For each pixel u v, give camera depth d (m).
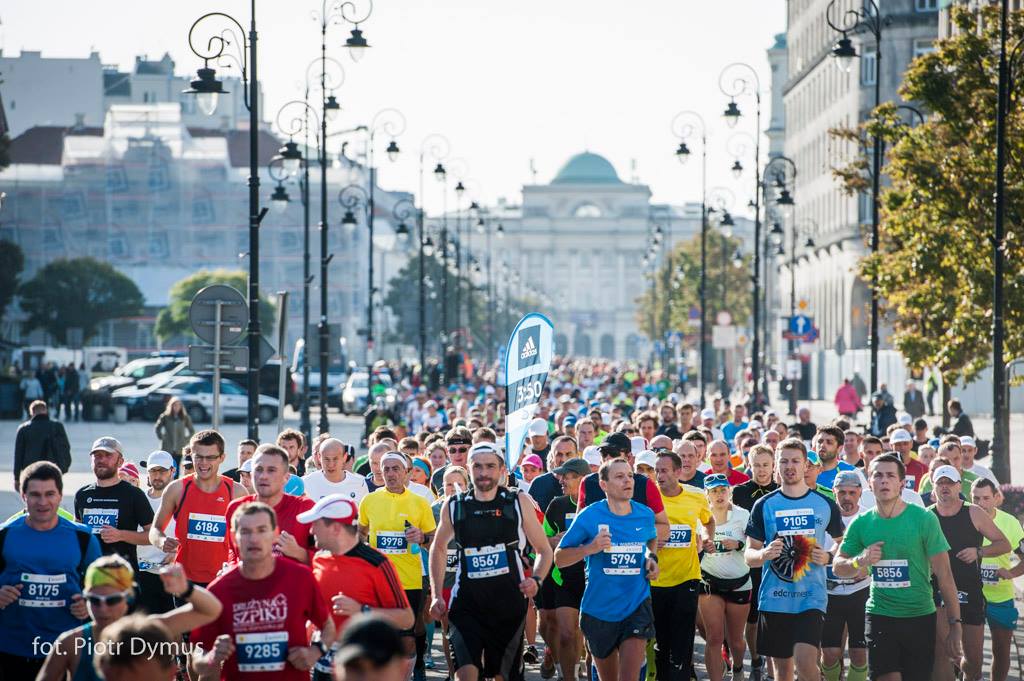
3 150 165.12
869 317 72.56
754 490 27.73
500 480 22.38
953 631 23.02
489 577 21.94
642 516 23.53
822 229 181.38
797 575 23.83
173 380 121.88
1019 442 91.56
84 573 20.69
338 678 10.87
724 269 176.12
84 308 198.38
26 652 20.38
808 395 146.12
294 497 22.33
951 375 61.75
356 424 122.25
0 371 142.25
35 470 20.38
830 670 26.19
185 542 24.66
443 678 29.03
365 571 19.88
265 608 17.17
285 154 76.81
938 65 57.50
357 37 72.94
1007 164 56.03
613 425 49.97
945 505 25.98
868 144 71.81
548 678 29.17
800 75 197.50
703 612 27.34
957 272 57.69
